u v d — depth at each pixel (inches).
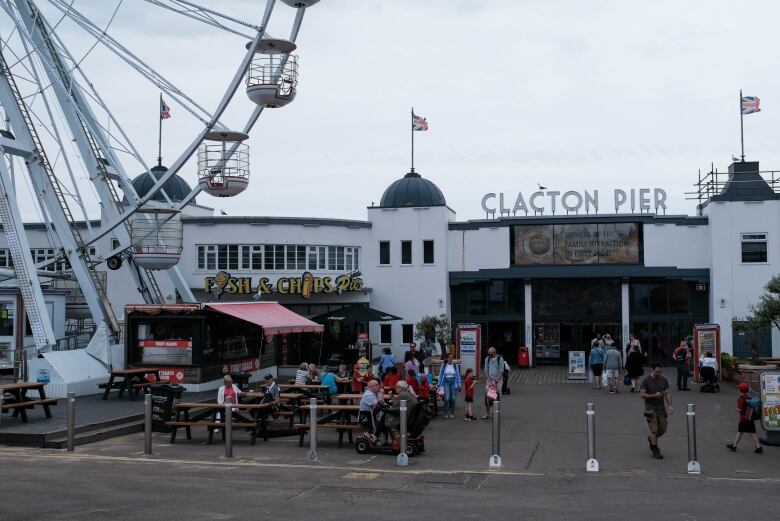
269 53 1222.9
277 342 1558.8
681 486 590.2
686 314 1814.7
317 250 1844.2
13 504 499.2
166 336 1183.6
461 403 1172.5
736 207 1758.1
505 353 1889.8
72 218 1290.6
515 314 1877.5
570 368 1504.7
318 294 1844.2
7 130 1266.0
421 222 1881.2
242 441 810.2
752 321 1443.2
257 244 1824.6
